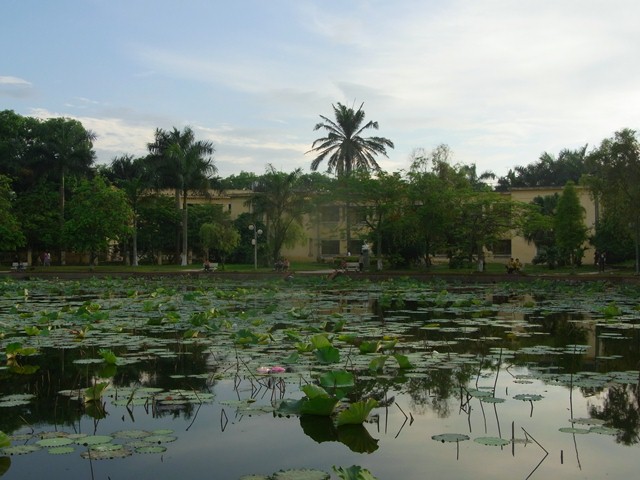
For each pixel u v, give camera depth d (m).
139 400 5.60
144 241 48.00
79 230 36.41
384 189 34.03
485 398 5.58
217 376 6.66
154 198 43.81
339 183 36.84
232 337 9.62
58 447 4.29
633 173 26.92
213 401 5.59
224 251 43.44
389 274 31.20
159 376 6.69
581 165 57.28
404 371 6.89
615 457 4.07
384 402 5.53
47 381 6.51
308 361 7.46
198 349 8.46
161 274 33.59
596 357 7.81
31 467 3.93
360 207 36.03
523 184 60.03
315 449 4.26
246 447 4.30
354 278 30.86
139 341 9.20
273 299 17.66
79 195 37.75
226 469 3.88
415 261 39.53
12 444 4.37
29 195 45.16
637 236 28.58
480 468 3.87
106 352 7.37
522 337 9.61
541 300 17.19
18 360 7.72
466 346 8.71
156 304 14.63
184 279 30.86
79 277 33.38
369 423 4.89
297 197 38.97
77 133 44.59
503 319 12.15
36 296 19.02
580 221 36.72
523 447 4.28
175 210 47.81
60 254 46.53
